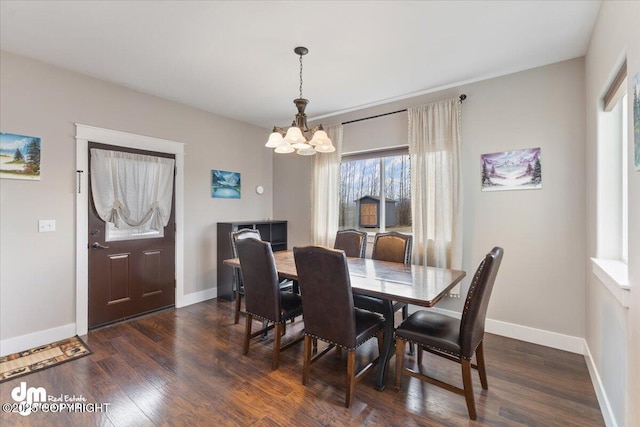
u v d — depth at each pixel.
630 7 1.37
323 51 2.50
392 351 2.13
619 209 1.99
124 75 2.94
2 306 2.47
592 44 2.19
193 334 2.91
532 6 1.94
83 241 2.91
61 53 2.53
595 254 2.12
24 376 2.17
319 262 1.89
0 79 2.45
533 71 2.73
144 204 3.36
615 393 1.59
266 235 4.54
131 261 3.29
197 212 3.93
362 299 2.67
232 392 2.00
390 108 3.65
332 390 2.03
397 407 1.85
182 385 2.07
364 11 1.99
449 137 3.10
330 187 4.05
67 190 2.81
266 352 2.56
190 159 3.84
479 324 1.84
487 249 2.96
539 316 2.71
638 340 1.25
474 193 3.03
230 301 3.96
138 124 3.32
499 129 2.89
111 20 2.09
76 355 2.47
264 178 4.87
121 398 1.93
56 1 1.89
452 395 1.97
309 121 4.39
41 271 2.66
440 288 1.96
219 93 3.41
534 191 2.72
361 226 4.03
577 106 2.53
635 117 1.28
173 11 1.99
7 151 2.49
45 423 1.71
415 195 3.31
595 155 2.12
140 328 3.05
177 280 3.71
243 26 2.16
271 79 3.03
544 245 2.68
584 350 2.46
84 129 2.91
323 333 1.99
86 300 2.93
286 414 1.79
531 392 1.99
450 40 2.33
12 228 2.52
